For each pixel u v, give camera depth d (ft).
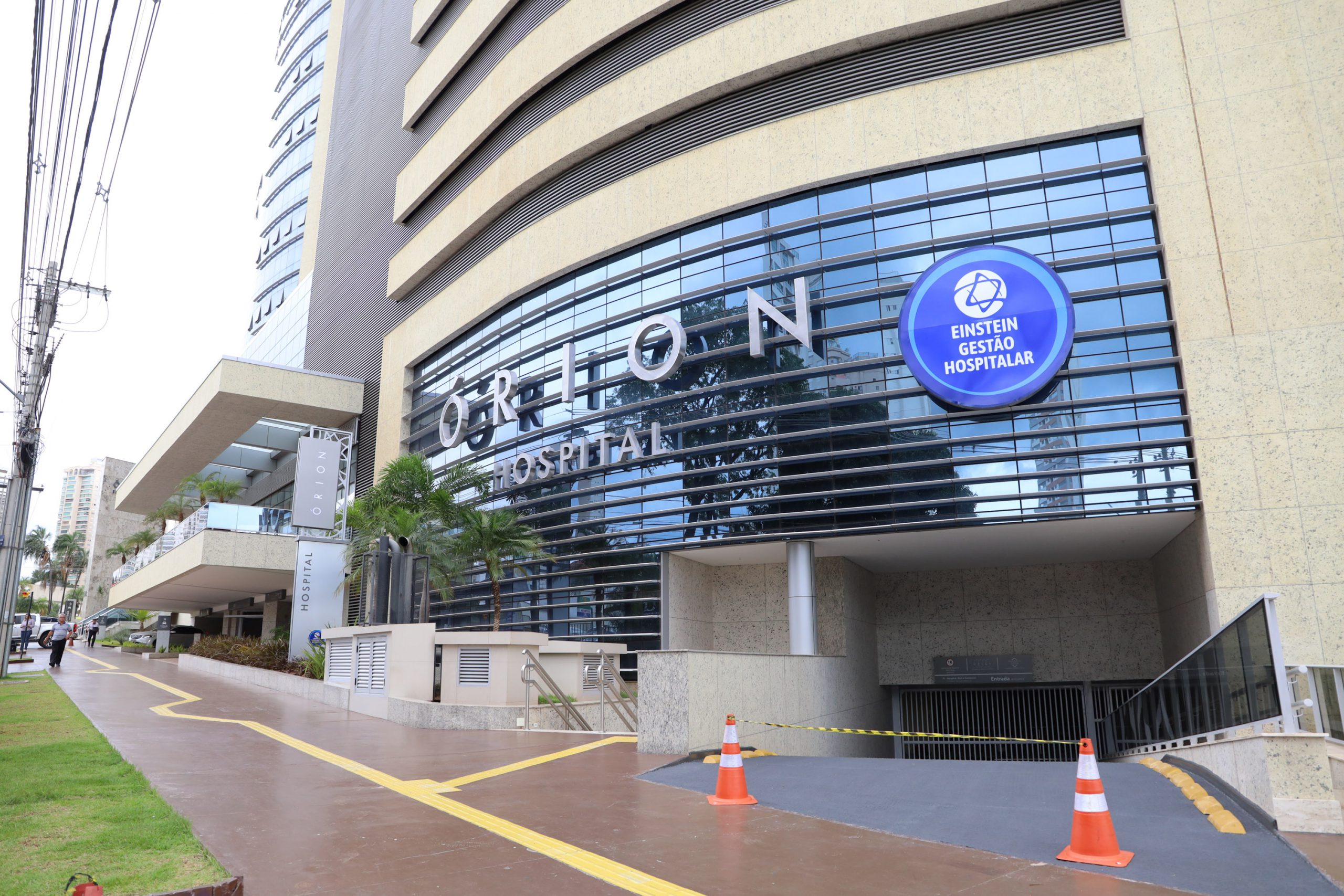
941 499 60.34
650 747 40.29
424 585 68.69
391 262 117.91
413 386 111.14
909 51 67.72
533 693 57.57
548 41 89.81
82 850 21.27
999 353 58.44
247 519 109.29
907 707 84.84
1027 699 81.82
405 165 125.49
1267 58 57.11
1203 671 32.76
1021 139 61.67
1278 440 52.49
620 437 75.15
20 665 115.24
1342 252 53.26
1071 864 20.22
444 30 119.24
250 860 20.62
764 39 71.72
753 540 66.49
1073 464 57.52
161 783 30.89
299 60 230.68
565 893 18.20
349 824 24.89
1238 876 18.89
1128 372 56.90
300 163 218.18
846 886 18.74
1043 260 60.18
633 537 72.84
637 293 76.79
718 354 69.82
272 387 119.34
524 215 91.86
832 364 65.31
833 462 64.34
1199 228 56.44
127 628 232.94
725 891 18.42
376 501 89.56
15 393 81.87
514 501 84.69
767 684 50.44
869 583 83.35
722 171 71.97
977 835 23.34
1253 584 51.44
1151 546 69.82
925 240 63.82
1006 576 81.92
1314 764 23.31
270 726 51.01
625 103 79.51
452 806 27.66
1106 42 62.28
